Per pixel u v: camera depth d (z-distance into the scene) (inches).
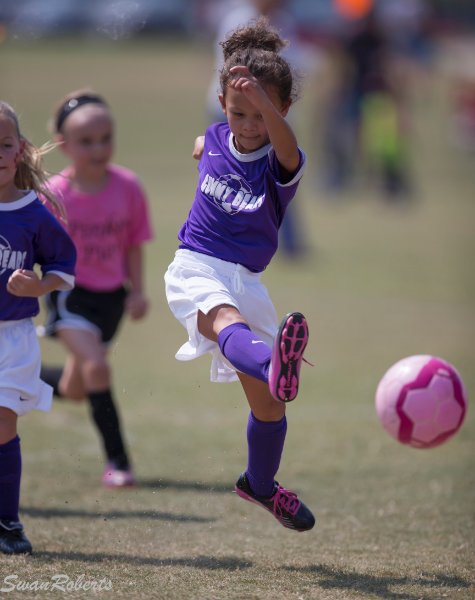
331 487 698.2
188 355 526.6
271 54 522.9
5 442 520.1
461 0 4655.5
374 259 1718.8
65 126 732.0
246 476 540.1
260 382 511.8
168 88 3730.3
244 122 513.0
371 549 554.3
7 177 524.1
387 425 616.7
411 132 3019.2
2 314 520.4
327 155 2379.4
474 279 1583.4
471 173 2721.5
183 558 527.8
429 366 615.2
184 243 537.6
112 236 738.8
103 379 703.7
